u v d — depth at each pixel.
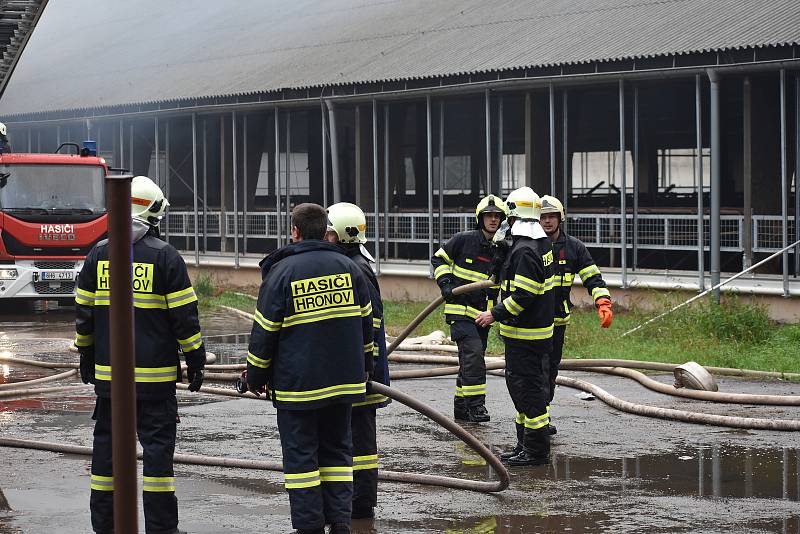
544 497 7.15
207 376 12.02
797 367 12.82
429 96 21.19
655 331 15.56
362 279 6.18
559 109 23.25
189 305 6.21
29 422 10.06
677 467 8.02
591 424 9.75
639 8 21.61
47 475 7.89
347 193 27.73
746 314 15.32
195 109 25.91
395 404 10.96
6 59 20.08
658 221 21.36
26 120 31.84
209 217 29.92
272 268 6.08
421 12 28.23
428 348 14.94
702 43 17.52
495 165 26.20
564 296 9.46
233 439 9.18
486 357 13.33
